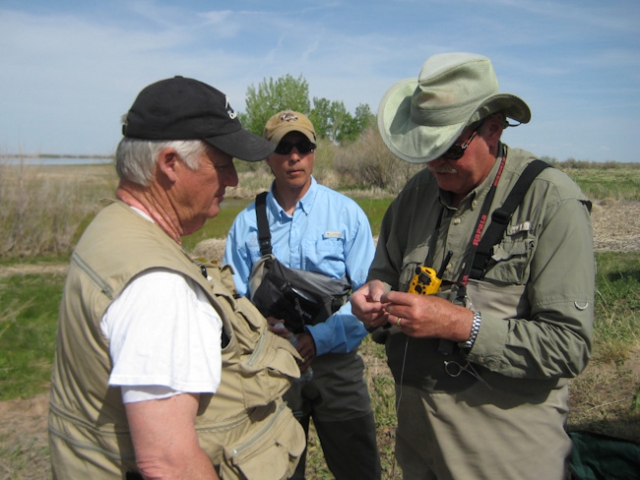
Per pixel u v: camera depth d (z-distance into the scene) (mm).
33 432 3949
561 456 2053
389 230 2531
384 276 2508
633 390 4176
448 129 1943
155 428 1347
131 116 1601
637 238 11312
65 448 1562
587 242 1870
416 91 2018
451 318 1881
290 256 2992
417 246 2264
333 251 2969
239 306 1800
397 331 2230
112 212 1612
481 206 2064
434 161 2027
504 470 2006
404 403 2234
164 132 1561
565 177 1961
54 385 1617
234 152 1626
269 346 1819
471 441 2027
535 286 1896
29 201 10617
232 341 1610
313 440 3854
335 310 2852
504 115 2047
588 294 1848
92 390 1482
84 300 1440
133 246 1472
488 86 1966
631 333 5086
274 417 1817
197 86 1633
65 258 10305
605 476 3012
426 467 2340
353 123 58469
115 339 1381
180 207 1663
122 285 1402
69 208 10922
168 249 1527
